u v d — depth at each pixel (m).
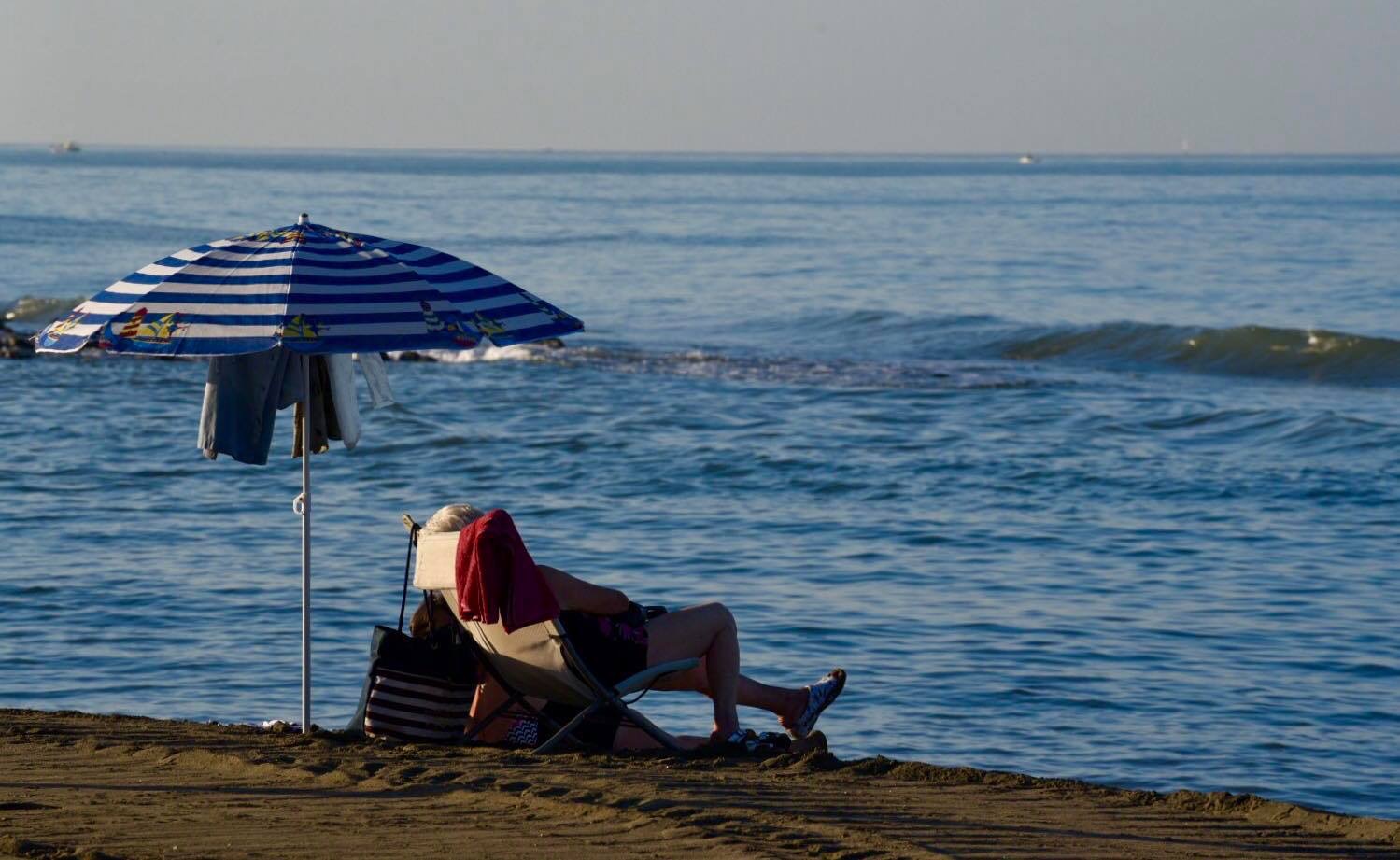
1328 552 55.81
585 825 20.69
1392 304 170.00
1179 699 38.19
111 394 99.06
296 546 55.31
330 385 26.97
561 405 95.94
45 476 69.94
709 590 49.88
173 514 61.56
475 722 28.02
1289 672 40.56
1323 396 105.19
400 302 24.53
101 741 26.14
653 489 69.19
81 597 47.72
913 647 42.94
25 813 20.91
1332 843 21.06
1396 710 37.44
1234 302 174.88
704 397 99.81
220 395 26.03
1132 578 51.69
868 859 19.25
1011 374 114.44
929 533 59.28
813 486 69.88
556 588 26.31
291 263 24.77
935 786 24.22
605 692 26.45
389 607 46.59
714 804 22.11
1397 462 75.19
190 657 41.22
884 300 178.00
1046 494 67.81
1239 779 32.78
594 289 193.38
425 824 20.64
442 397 99.81
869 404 96.44
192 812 21.09
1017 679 39.91
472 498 66.88
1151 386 108.88
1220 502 65.69
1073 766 33.50
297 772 23.73
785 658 41.88
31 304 156.75
